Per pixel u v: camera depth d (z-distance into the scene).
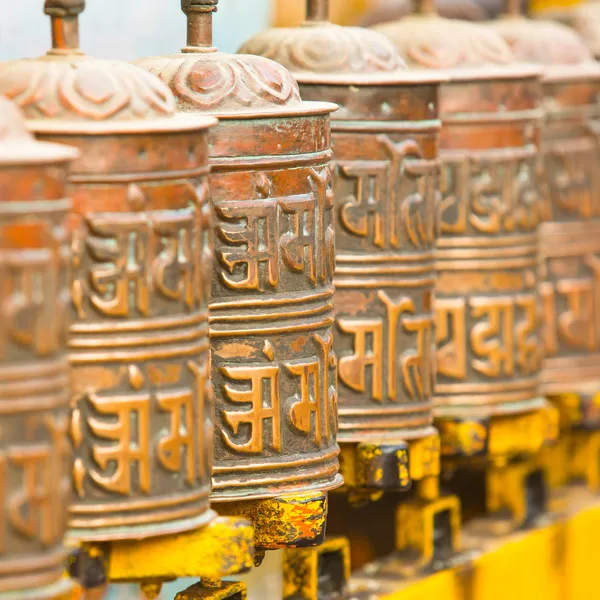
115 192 2.31
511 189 3.63
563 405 4.18
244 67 2.66
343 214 3.14
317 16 3.19
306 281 2.71
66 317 2.06
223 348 2.66
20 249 2.00
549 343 4.15
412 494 4.08
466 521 4.48
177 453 2.39
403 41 3.58
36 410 2.03
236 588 2.81
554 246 4.13
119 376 2.34
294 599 3.37
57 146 2.09
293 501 2.71
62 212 2.04
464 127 3.59
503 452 3.72
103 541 2.41
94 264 2.31
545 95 4.09
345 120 3.12
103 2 4.20
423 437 3.25
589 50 4.39
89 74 2.33
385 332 3.18
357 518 4.14
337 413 2.93
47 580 2.07
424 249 3.22
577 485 4.54
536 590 4.10
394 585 3.63
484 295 3.62
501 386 3.64
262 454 2.70
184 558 2.46
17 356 2.01
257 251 2.65
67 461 2.09
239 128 2.61
